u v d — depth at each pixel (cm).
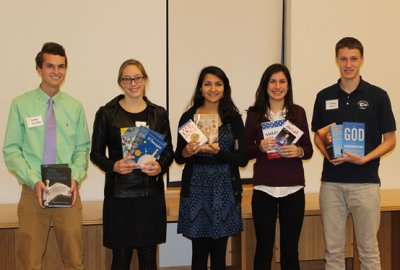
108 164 246
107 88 355
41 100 256
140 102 257
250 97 385
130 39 354
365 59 387
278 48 387
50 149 254
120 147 250
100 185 359
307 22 375
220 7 375
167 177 373
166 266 377
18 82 344
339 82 277
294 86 377
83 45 349
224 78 263
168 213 311
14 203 348
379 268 271
